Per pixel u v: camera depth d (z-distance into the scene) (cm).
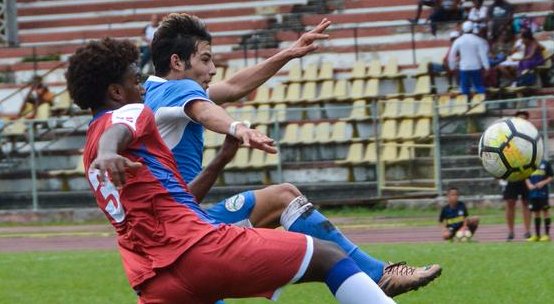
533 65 6925
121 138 1548
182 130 1805
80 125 7250
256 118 6956
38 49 8600
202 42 1880
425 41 7731
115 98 1638
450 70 7088
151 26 7556
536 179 4978
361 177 6831
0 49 8631
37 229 6669
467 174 6500
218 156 1800
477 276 3434
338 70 7694
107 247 5369
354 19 8319
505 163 2300
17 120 7262
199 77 1878
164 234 1567
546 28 7394
